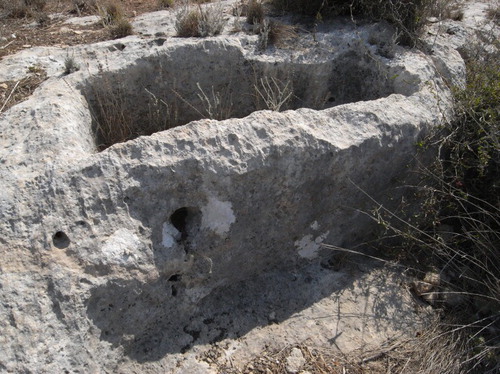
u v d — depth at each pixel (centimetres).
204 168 220
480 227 278
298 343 234
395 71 323
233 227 235
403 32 356
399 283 270
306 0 390
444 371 231
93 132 295
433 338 243
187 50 328
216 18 365
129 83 318
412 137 267
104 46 348
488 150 271
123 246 208
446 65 330
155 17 437
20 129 245
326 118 256
